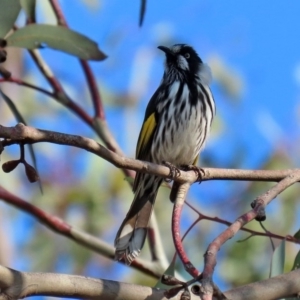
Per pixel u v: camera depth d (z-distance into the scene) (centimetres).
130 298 655
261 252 1383
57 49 875
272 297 688
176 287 593
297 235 848
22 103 1579
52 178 1543
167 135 1150
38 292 634
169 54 1220
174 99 1149
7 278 624
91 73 1133
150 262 1084
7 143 655
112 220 1540
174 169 791
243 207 1494
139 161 749
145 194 1042
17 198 1073
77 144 679
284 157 1512
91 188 1545
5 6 845
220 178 835
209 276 546
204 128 1169
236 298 678
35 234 1545
